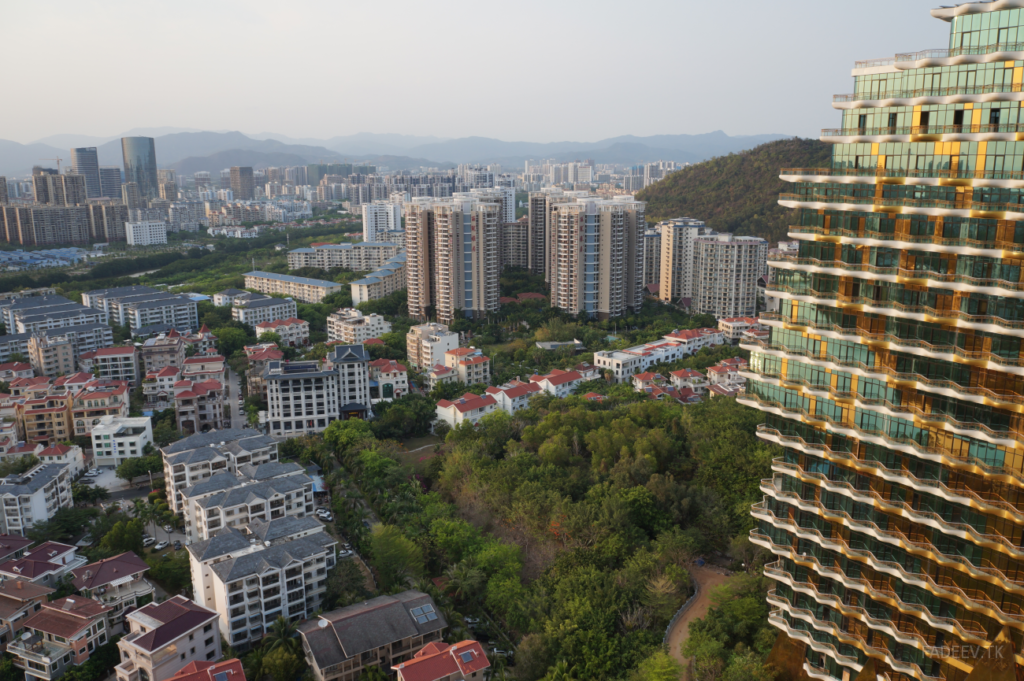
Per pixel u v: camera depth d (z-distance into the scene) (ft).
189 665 395.96
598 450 632.79
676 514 523.70
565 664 380.78
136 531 574.97
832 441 326.24
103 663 446.60
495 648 443.73
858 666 326.44
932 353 287.69
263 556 470.80
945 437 288.71
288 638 430.20
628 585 443.32
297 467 616.39
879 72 299.38
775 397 346.95
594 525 498.69
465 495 590.55
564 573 469.57
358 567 524.11
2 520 590.14
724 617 400.67
